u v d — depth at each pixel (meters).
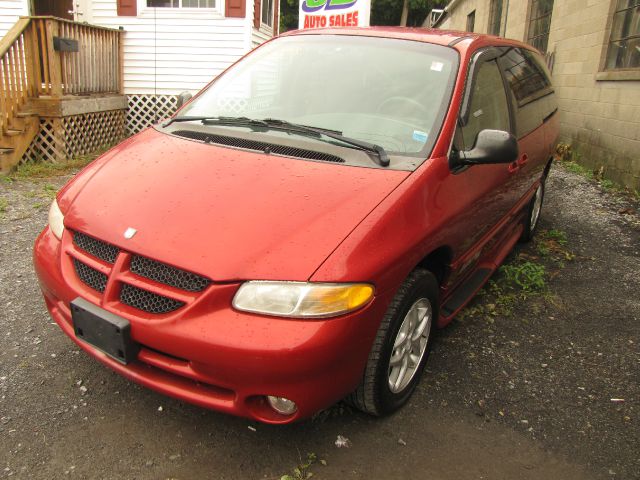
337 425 2.79
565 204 6.89
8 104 7.35
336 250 2.35
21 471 2.39
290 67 3.69
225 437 2.66
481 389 3.16
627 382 3.31
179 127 3.46
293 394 2.27
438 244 2.86
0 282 4.05
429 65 3.45
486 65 3.80
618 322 4.02
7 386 2.91
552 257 5.20
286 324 2.22
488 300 4.25
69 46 8.03
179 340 2.26
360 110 3.30
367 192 2.64
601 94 8.45
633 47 7.77
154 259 2.38
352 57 3.61
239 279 2.27
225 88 3.82
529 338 3.75
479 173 3.36
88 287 2.58
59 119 8.00
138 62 10.31
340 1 8.88
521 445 2.74
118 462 2.47
